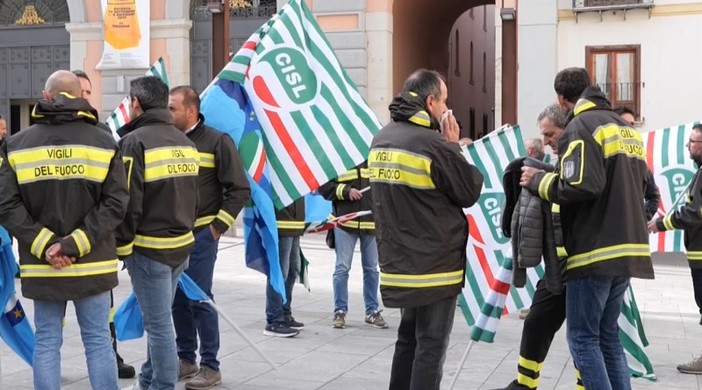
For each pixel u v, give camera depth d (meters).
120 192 4.70
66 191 4.62
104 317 4.82
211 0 22.42
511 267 5.42
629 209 4.61
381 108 21.00
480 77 36.22
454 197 4.64
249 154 6.03
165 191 5.00
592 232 4.61
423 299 4.62
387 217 4.71
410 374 5.01
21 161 4.63
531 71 19.44
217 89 6.09
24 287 4.67
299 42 6.17
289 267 8.05
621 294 4.80
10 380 6.06
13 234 4.61
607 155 4.59
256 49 6.09
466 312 6.38
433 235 4.65
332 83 6.21
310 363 6.77
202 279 5.84
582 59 19.20
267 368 6.57
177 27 22.11
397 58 22.11
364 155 6.21
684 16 18.50
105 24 22.20
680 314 9.54
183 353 6.06
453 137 4.80
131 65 22.19
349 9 20.95
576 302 4.69
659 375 6.61
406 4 22.62
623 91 18.98
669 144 10.25
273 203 6.08
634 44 18.84
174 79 22.17
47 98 4.82
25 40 23.55
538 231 4.86
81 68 22.75
